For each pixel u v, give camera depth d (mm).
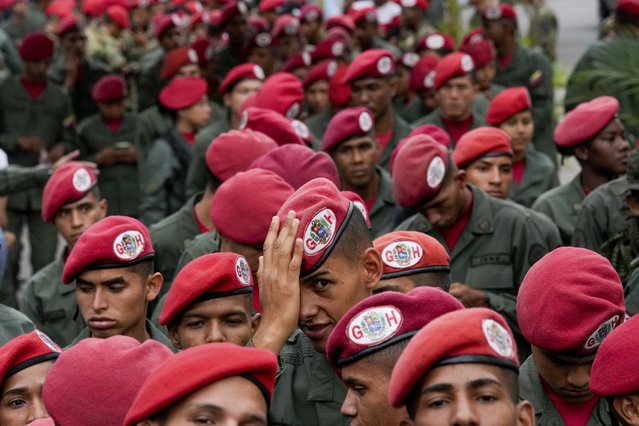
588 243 7008
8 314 5992
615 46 10625
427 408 3273
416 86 11305
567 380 4387
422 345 3266
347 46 12086
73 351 3779
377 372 3758
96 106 13578
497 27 12211
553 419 4512
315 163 5801
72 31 13430
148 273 5391
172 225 7145
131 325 5320
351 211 4375
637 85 10414
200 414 3225
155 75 12500
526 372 4609
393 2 16375
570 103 10820
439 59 11312
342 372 3859
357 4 15789
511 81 12227
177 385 3221
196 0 18281
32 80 12297
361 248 4375
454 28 16875
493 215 6465
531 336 4348
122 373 3695
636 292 5602
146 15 17344
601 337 4301
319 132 10297
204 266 4711
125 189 11367
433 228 6484
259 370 3279
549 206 7637
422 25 16359
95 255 5207
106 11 16016
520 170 9164
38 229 11109
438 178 6191
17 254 10789
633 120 10305
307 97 11367
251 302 4859
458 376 3242
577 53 22469
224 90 10156
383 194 7730
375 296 3809
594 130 7504
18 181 8562
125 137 11898
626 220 6648
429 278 4863
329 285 4305
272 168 5793
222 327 4734
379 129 9570
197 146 8734
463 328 3262
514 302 6305
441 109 10039
